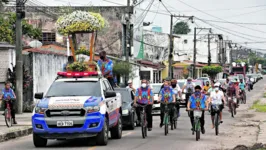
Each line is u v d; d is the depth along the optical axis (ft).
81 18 74.08
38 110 50.78
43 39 179.32
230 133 68.33
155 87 110.11
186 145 53.72
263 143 55.06
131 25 186.91
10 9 173.68
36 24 179.93
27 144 56.29
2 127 73.61
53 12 179.83
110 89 59.57
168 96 67.56
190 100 60.54
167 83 67.67
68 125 49.96
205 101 60.54
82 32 75.97
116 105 59.16
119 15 182.29
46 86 117.60
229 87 102.06
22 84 102.63
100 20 74.95
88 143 55.36
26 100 110.11
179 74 283.79
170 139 60.03
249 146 52.80
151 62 231.09
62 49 140.67
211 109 68.74
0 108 103.04
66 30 75.10
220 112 73.36
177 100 74.64
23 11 99.04
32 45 122.72
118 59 159.33
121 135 61.93
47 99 52.13
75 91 54.08
